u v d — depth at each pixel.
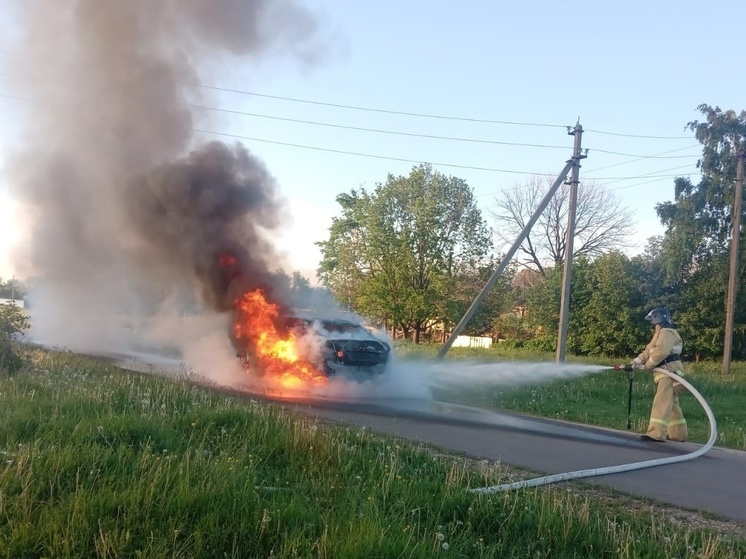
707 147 32.66
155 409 7.42
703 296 32.12
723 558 4.33
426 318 36.50
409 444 7.41
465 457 7.15
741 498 6.09
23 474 4.57
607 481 6.46
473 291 38.06
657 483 6.48
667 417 8.91
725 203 31.94
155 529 3.97
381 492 5.11
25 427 6.14
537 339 36.47
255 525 4.12
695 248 32.16
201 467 5.01
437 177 36.41
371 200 36.44
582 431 9.52
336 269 38.56
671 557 4.32
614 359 30.08
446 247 36.25
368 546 3.87
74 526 3.88
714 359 33.47
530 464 6.98
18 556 3.63
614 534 4.59
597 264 34.06
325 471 5.68
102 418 6.46
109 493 4.29
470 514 4.81
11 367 10.91
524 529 4.76
